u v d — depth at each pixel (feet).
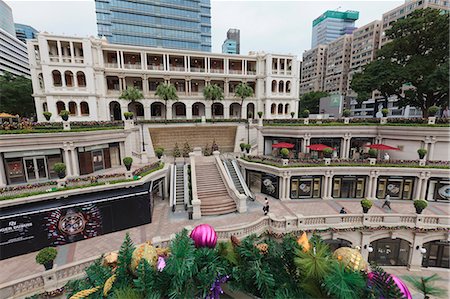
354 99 239.50
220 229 46.42
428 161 68.13
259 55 142.72
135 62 132.26
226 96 140.97
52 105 105.09
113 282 19.25
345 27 492.13
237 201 61.93
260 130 99.45
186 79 132.77
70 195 48.11
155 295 16.60
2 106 131.85
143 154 81.25
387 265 55.67
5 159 55.93
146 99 126.41
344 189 72.59
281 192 71.36
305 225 52.37
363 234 52.65
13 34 333.83
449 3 207.62
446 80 82.17
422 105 103.30
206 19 265.75
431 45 91.97
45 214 44.88
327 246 20.39
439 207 63.36
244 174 81.97
